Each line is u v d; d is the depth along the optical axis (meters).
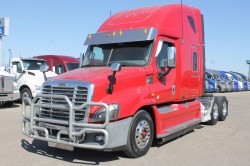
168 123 7.95
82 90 6.08
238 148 7.67
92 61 7.88
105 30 8.16
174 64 7.38
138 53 7.41
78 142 5.98
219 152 7.28
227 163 6.43
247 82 39.78
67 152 7.11
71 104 5.95
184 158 6.75
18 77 16.47
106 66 7.50
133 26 7.82
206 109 10.81
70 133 5.93
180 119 8.68
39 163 6.30
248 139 8.73
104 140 5.83
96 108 5.95
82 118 6.00
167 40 7.93
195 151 7.36
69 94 6.21
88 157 6.75
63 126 6.18
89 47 8.15
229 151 7.38
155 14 7.99
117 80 6.39
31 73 16.28
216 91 32.62
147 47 7.43
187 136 9.09
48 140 6.31
